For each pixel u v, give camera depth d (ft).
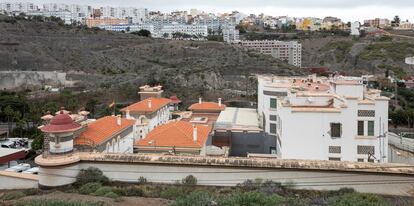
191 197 94.99
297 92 169.17
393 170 112.16
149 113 218.59
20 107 302.86
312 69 579.89
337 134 153.58
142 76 437.58
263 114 215.92
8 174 129.29
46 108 285.02
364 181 113.80
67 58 525.75
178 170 121.60
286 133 154.61
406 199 106.11
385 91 404.77
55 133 122.83
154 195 111.96
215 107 263.08
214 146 189.16
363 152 153.79
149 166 123.03
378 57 610.24
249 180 117.19
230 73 489.26
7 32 535.60
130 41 617.21
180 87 404.36
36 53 509.76
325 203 95.61
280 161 118.32
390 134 271.28
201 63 522.47
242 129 212.43
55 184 121.90
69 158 123.44
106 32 636.07
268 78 241.96
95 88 407.64
